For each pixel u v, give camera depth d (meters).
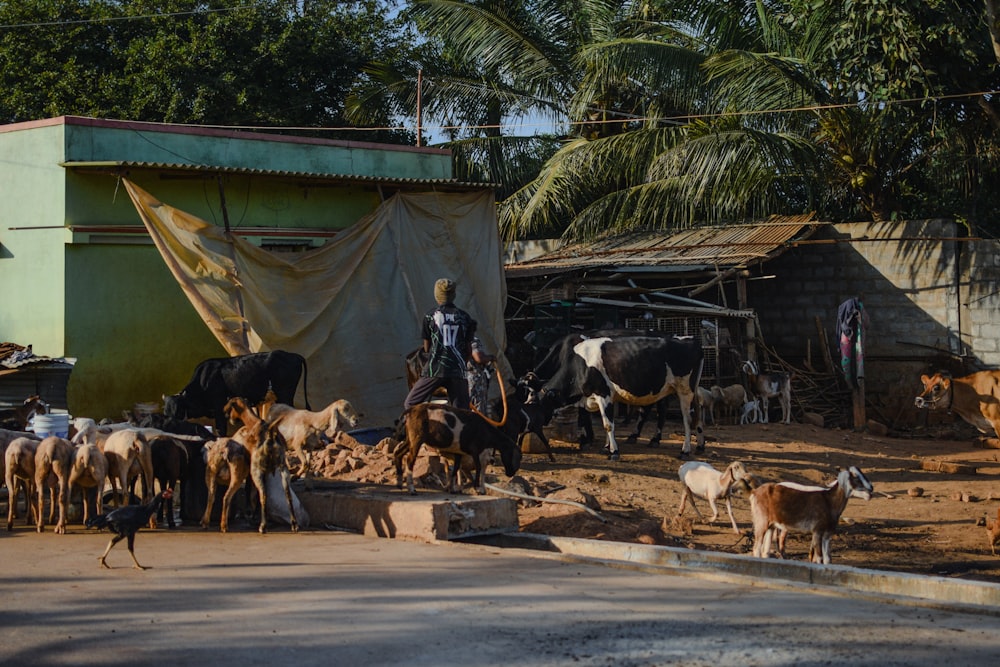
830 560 11.28
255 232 18.25
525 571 8.55
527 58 30.78
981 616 7.08
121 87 30.09
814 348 26.17
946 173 26.67
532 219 29.72
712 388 21.83
